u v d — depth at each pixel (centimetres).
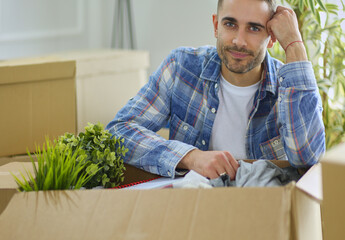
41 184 116
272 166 126
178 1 328
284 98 138
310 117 136
